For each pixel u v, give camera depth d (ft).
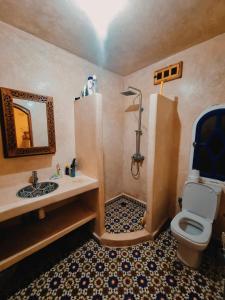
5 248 4.16
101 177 5.61
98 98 5.19
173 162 6.84
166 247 5.57
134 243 5.68
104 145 7.98
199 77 5.67
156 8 3.88
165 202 6.82
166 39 5.25
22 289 4.14
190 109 6.07
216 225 5.70
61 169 6.29
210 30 4.81
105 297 3.94
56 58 5.68
